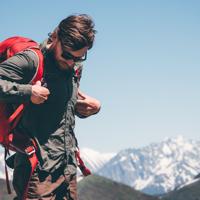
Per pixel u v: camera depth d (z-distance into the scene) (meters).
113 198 36.84
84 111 5.75
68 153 5.16
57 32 5.02
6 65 4.97
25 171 5.08
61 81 5.19
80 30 4.87
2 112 4.92
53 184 5.07
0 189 23.91
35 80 5.05
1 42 5.16
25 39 5.18
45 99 4.91
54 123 5.14
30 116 5.08
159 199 41.69
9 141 4.92
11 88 4.81
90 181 38.25
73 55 5.00
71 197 5.26
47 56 5.13
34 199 5.00
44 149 5.07
